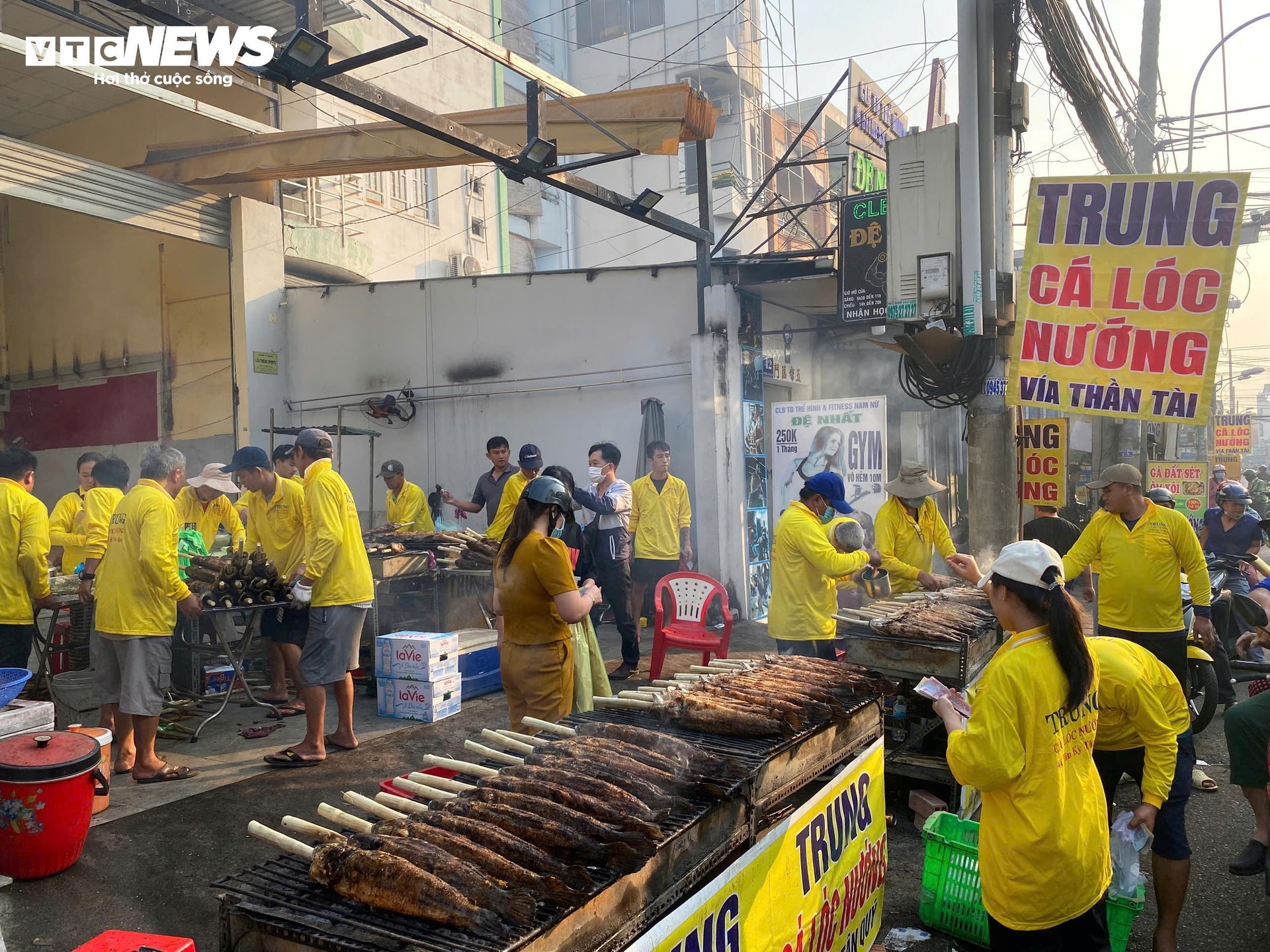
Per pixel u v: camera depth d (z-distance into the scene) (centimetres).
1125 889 315
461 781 260
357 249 1454
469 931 179
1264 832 395
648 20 2673
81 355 1448
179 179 1132
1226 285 516
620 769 249
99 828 430
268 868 211
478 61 1889
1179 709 299
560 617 400
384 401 1166
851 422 973
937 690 275
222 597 566
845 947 294
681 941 197
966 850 341
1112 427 1373
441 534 759
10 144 970
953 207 671
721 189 2269
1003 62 674
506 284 1134
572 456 1098
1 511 523
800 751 303
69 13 1024
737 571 977
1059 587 243
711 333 977
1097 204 544
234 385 1230
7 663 526
